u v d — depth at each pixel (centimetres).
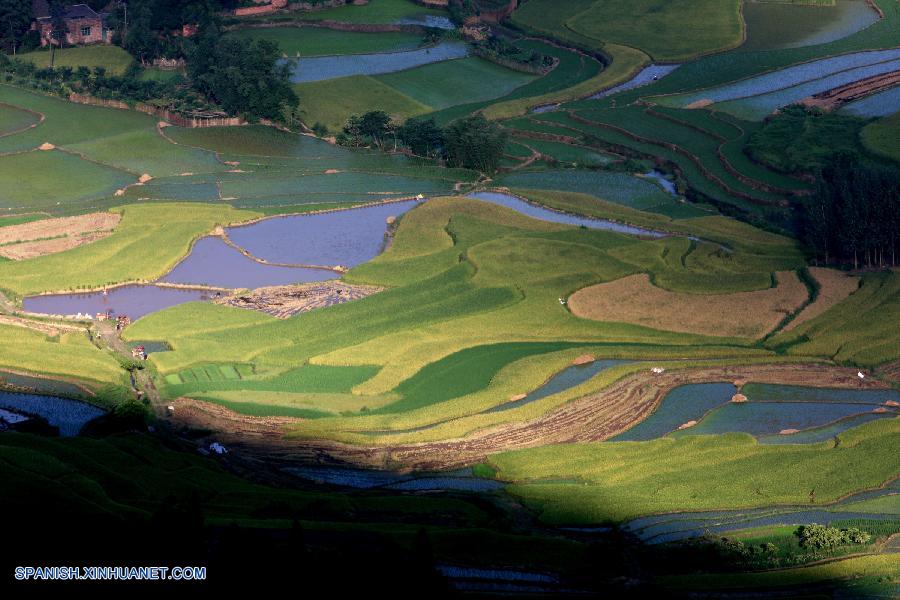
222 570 15438
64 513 17425
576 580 16750
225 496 19075
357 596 15112
